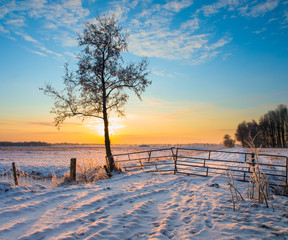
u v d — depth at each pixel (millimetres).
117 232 4086
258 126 82625
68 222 4648
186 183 9844
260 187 6430
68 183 10633
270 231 4109
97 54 16188
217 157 27953
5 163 20828
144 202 6305
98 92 16312
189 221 4754
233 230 4188
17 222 4629
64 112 15797
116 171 14625
